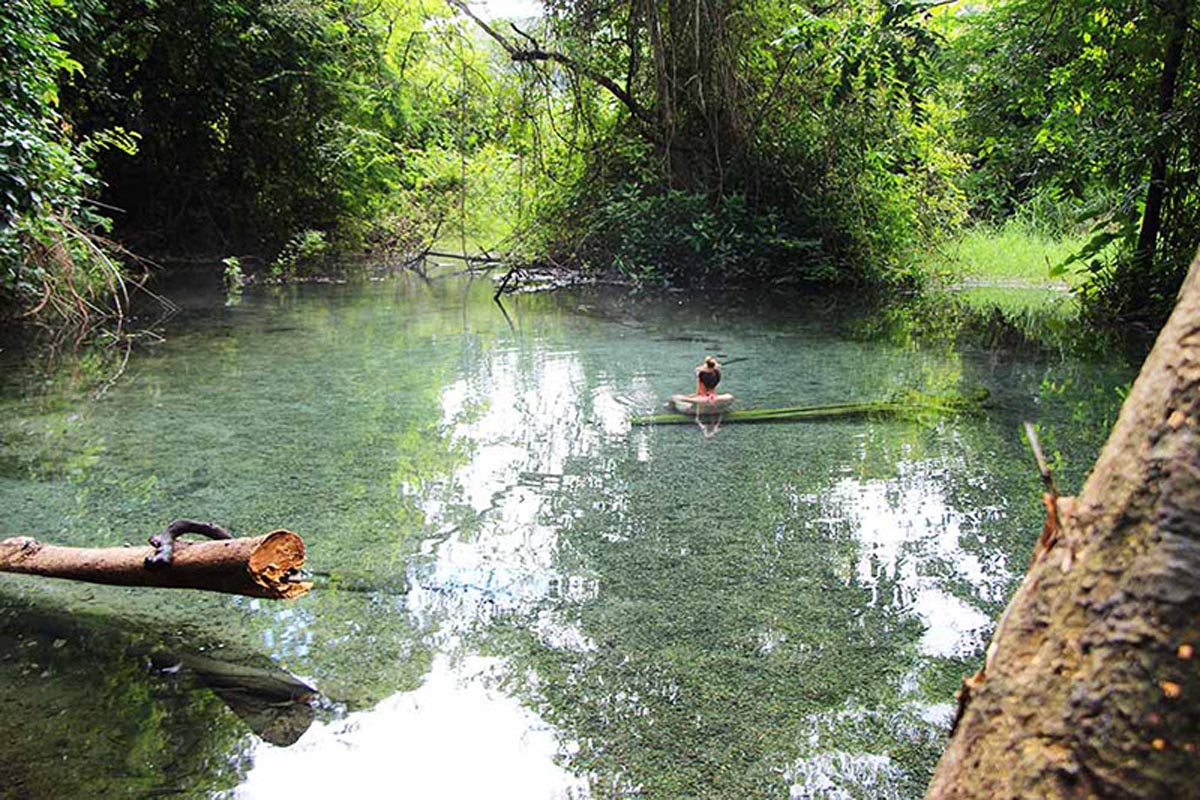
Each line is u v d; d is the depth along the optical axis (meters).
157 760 1.90
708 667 2.31
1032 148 8.29
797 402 5.12
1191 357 0.80
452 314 8.76
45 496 3.50
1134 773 0.75
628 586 2.79
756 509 3.45
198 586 2.37
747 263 11.05
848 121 10.73
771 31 10.84
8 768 1.86
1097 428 4.61
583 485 3.73
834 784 1.83
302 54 12.57
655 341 7.17
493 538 3.16
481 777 1.85
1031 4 8.11
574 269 11.92
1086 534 0.84
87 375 5.81
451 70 14.90
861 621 2.56
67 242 7.16
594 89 11.81
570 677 2.26
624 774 1.87
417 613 2.60
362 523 3.28
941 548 3.08
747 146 11.09
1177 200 7.71
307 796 1.78
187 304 9.30
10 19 6.14
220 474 3.81
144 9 11.30
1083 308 8.69
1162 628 0.76
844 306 9.41
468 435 4.48
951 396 5.24
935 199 11.98
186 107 12.36
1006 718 0.84
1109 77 7.69
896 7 8.04
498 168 15.20
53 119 7.21
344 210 13.79
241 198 13.14
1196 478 0.77
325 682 2.22
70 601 2.68
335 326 7.95
